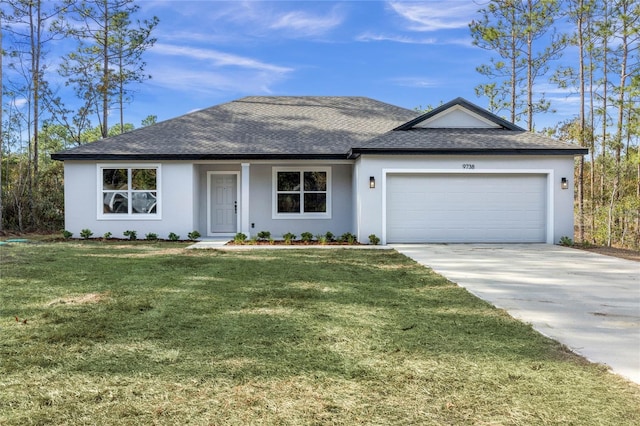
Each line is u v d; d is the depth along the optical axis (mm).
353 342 4156
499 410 2811
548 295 6336
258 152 14359
